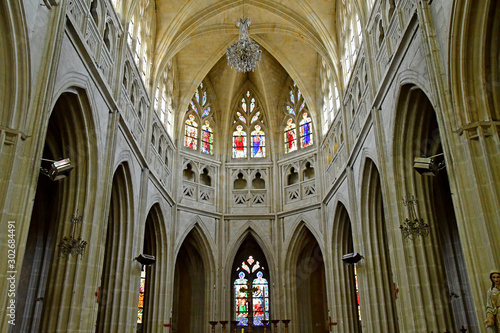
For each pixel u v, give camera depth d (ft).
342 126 77.20
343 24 78.79
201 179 101.55
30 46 34.47
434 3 38.93
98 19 52.39
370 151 60.54
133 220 65.67
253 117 107.76
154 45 81.46
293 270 94.22
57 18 38.27
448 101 36.19
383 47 55.47
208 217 96.07
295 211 95.35
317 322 94.63
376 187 64.90
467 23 34.22
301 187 97.09
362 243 66.44
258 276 104.06
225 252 95.61
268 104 106.52
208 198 98.22
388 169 53.31
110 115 55.88
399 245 49.60
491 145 33.58
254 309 100.12
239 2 84.89
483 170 33.27
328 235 86.69
